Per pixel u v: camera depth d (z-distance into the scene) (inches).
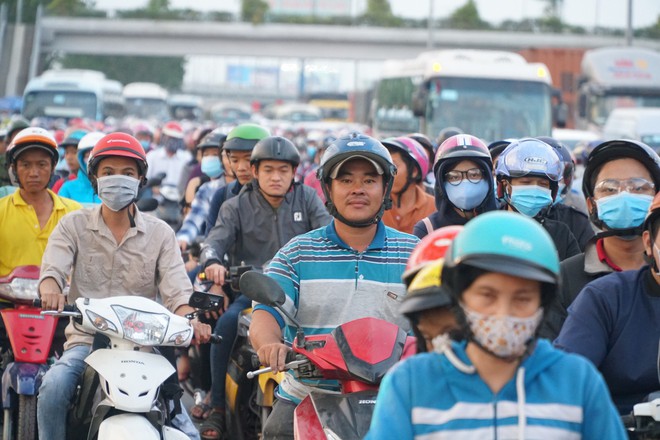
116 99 4229.8
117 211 527.5
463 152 578.6
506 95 1913.1
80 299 468.1
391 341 396.2
